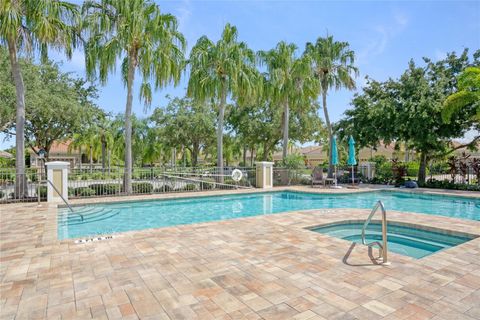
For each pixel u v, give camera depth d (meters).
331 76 18.44
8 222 7.22
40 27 9.72
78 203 10.48
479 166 15.30
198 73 15.56
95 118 22.88
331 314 2.94
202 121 26.38
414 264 4.30
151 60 12.33
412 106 15.02
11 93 15.25
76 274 3.95
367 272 4.01
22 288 3.52
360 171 19.59
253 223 7.07
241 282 3.70
